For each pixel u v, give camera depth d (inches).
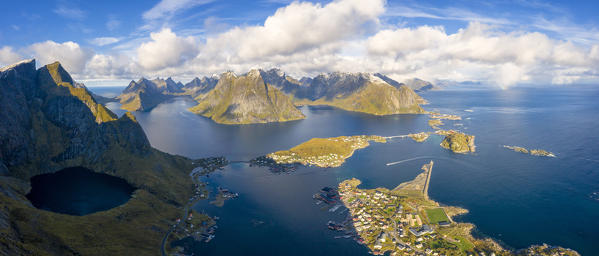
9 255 5428.2
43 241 6589.6
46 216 7554.1
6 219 6707.7
